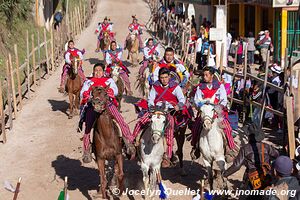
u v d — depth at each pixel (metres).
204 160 11.08
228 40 27.03
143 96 18.25
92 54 31.72
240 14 31.50
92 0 47.81
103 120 10.60
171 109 11.28
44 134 16.77
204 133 10.96
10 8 27.92
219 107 10.77
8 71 17.67
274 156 9.43
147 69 17.94
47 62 26.14
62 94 22.39
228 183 12.17
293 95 13.61
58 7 39.50
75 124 17.81
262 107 15.55
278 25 26.39
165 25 35.12
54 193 12.12
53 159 14.41
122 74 17.30
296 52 24.33
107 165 13.17
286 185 8.16
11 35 26.17
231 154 11.00
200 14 36.16
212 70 11.41
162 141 10.66
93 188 12.25
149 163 10.70
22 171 13.60
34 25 31.33
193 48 25.48
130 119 17.94
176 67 13.72
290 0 25.34
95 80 11.30
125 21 44.62
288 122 11.63
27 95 22.00
